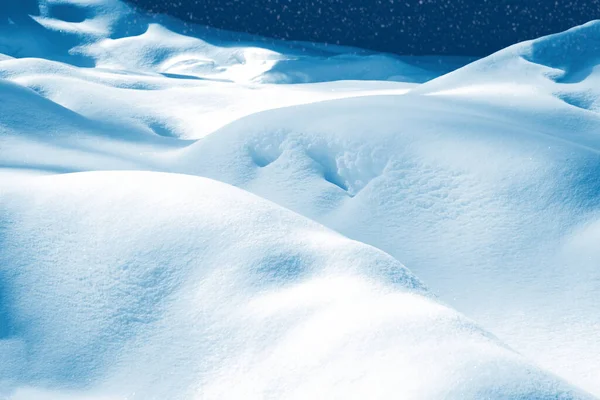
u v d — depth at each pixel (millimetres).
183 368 3174
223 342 3227
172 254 3822
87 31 36531
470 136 7594
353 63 33469
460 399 2410
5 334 3547
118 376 3254
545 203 6496
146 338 3406
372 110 8695
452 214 6598
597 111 9727
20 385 3246
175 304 3545
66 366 3346
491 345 2852
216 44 36438
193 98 15344
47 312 3641
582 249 5867
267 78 30875
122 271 3789
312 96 16312
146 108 13797
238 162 8156
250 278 3545
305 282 3484
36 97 11211
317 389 2715
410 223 6582
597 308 5211
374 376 2652
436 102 9602
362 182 7449
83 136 10289
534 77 10820
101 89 14492
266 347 3094
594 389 4371
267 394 2830
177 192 4301
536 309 5285
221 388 2990
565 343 4887
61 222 4211
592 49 11273
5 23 35000
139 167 8531
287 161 7863
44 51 34125
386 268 3566
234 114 14336
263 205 4176
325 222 6824
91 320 3562
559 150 7184
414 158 7379
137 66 33781
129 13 38719
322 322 3096
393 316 3002
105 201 4320
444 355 2670
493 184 6805
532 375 2576
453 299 5484
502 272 5781
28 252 4012
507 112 9242
